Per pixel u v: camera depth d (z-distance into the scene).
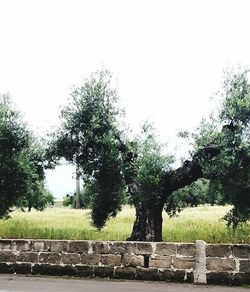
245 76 17.44
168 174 17.58
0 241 11.98
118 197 19.80
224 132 16.58
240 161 16.25
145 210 17.66
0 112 20.22
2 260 11.91
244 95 17.25
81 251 11.45
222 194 18.22
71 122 18.91
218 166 16.70
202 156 16.89
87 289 9.67
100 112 18.67
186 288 9.83
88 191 20.52
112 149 18.12
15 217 30.64
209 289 9.71
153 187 16.94
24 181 20.64
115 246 11.23
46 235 21.92
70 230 23.12
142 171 16.98
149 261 10.93
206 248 10.56
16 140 20.67
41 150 21.58
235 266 10.30
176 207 23.81
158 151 17.50
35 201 31.41
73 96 19.08
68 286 10.04
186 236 20.62
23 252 11.82
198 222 25.52
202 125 17.39
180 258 10.72
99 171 18.70
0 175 20.27
